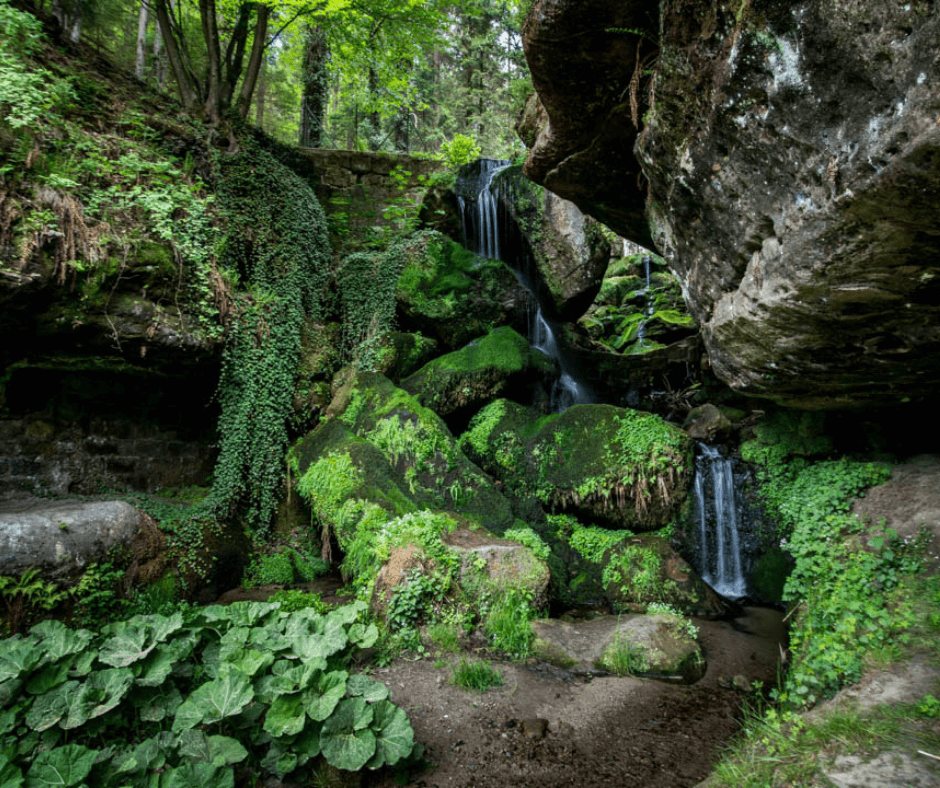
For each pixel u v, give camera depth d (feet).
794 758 9.43
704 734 13.46
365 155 42.22
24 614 15.01
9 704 11.00
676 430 26.48
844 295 10.28
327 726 11.04
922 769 8.30
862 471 20.62
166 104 30.12
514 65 63.93
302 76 48.37
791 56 8.75
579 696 15.30
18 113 18.92
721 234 12.85
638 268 57.77
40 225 17.88
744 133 10.48
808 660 13.66
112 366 20.90
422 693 14.99
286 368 26.96
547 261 37.04
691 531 25.43
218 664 13.42
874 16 7.37
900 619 12.84
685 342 35.55
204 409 25.44
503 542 20.92
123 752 11.05
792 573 17.65
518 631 17.79
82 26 35.58
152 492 23.24
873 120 7.83
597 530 25.21
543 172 20.47
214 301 23.41
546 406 32.55
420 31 38.52
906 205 7.86
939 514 16.28
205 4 31.50
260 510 24.64
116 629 13.30
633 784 11.50
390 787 11.35
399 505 22.31
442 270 33.22
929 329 10.74
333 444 25.38
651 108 12.87
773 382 15.42
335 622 14.34
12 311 17.61
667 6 11.13
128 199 21.35
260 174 29.76
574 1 12.21
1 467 19.03
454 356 30.14
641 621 18.78
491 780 11.69
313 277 31.71
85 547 16.80
